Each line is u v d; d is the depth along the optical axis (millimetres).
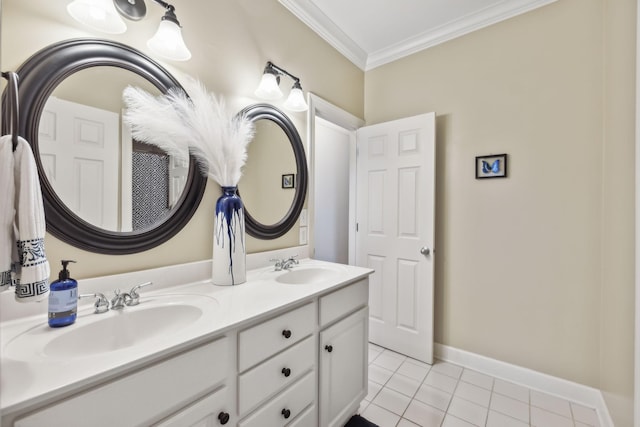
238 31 1535
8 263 711
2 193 709
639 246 1125
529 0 1856
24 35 883
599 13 1657
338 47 2283
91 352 872
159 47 1141
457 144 2162
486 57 2037
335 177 3395
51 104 930
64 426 590
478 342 2082
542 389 1832
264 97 1665
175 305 1065
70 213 965
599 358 1657
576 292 1729
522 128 1899
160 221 1203
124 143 1098
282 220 1804
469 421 1580
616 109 1441
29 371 627
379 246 2449
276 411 1068
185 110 1236
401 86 2447
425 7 1971
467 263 2125
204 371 838
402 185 2312
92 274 1022
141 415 702
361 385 1611
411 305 2268
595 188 1666
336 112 2277
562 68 1768
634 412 1144
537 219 1851
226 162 1308
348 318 1490
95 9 988
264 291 1219
